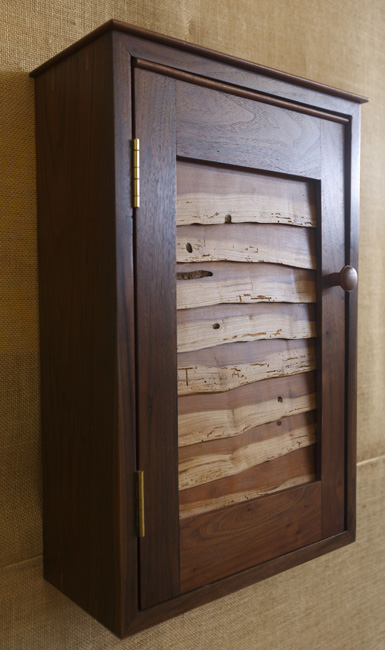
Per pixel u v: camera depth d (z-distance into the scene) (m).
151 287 0.61
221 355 0.70
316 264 0.80
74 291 0.66
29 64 0.72
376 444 1.19
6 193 0.71
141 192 0.59
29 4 0.72
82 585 0.67
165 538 0.63
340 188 0.82
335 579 1.12
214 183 0.68
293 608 1.05
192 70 0.63
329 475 0.82
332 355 0.82
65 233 0.67
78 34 0.77
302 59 1.04
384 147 1.19
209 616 0.92
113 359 0.59
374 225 1.17
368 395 1.17
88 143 0.61
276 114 0.73
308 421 0.81
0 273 0.71
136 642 0.84
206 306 0.68
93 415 0.63
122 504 0.59
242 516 0.71
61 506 0.71
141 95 0.59
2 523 0.72
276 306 0.76
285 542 0.76
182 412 0.66
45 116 0.70
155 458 0.62
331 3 1.08
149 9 0.84
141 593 0.61
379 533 1.21
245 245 0.71
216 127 0.66
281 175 0.75
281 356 0.77
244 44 0.96
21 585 0.74
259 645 1.00
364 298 1.16
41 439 0.75
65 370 0.68
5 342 0.72
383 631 1.21
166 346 0.62
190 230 0.66
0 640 0.72
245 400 0.73
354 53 1.13
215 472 0.69
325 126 0.79
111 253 0.58
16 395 0.73
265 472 0.75
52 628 0.76
